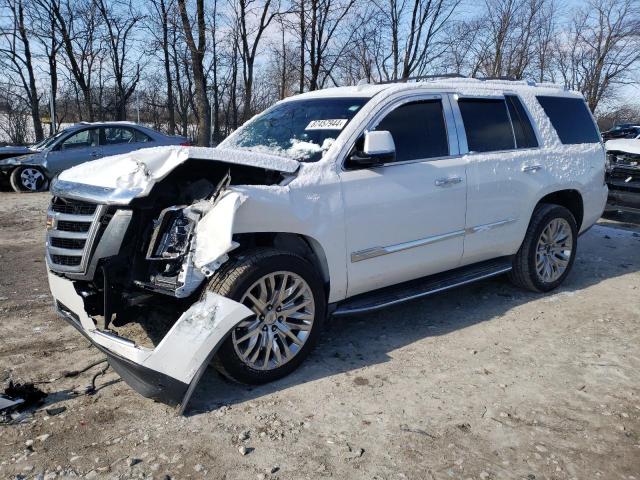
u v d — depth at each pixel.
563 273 5.42
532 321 4.63
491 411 3.22
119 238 3.32
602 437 2.98
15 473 2.62
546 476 2.66
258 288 3.38
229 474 2.64
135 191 3.19
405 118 4.21
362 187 3.81
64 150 12.41
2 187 12.97
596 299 5.20
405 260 4.13
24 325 4.42
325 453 2.81
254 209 3.26
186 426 3.03
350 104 4.24
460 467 2.72
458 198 4.36
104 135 12.74
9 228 8.43
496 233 4.74
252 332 3.35
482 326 4.51
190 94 25.08
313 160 3.82
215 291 3.18
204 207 3.21
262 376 3.42
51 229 3.66
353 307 3.95
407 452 2.83
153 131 13.24
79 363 3.78
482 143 4.68
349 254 3.78
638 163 8.19
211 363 3.33
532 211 5.04
